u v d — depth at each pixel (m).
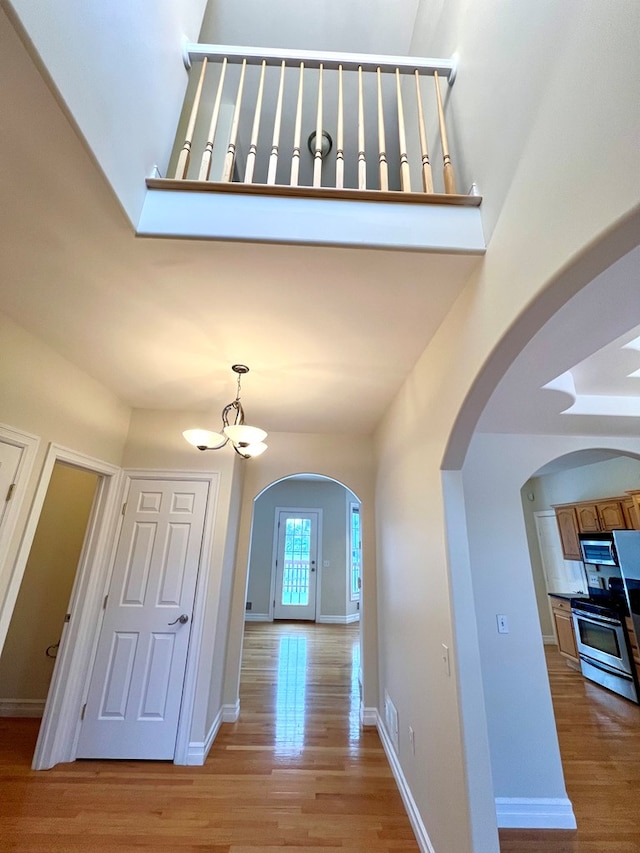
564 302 1.15
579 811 2.34
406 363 2.43
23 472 2.15
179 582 3.02
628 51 0.82
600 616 4.54
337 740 3.06
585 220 0.94
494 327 1.41
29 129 1.10
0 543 2.02
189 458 3.29
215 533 3.14
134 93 1.45
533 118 1.20
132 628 2.91
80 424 2.64
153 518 3.15
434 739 1.87
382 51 3.05
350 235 1.50
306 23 2.91
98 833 2.01
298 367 2.52
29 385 2.19
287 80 3.05
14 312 1.98
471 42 1.74
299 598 8.05
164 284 1.75
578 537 5.33
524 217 1.23
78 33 1.10
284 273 1.65
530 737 2.35
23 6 0.88
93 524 3.01
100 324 2.08
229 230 1.49
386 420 3.30
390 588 2.98
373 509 3.79
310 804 2.29
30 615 3.37
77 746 2.69
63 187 1.28
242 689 4.12
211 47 1.94
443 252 1.50
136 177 1.46
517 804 2.24
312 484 8.62
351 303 1.85
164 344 2.27
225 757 2.78
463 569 1.77
